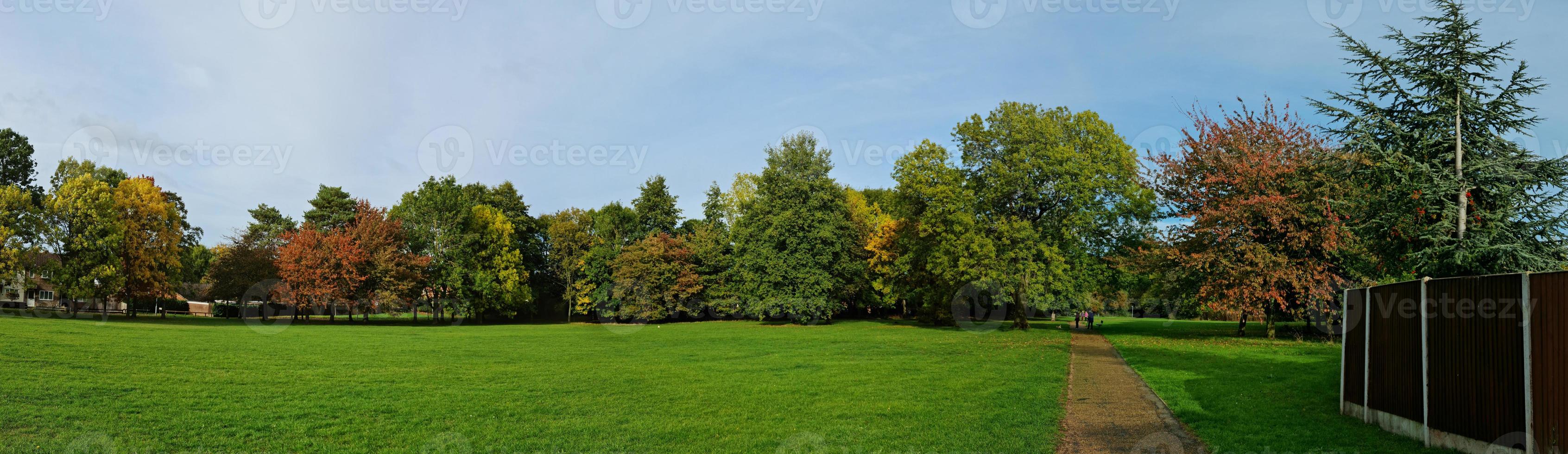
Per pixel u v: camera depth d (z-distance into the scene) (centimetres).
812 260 5884
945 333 4241
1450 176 1870
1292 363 2081
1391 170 1966
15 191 4781
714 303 6675
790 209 5994
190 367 1934
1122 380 1839
